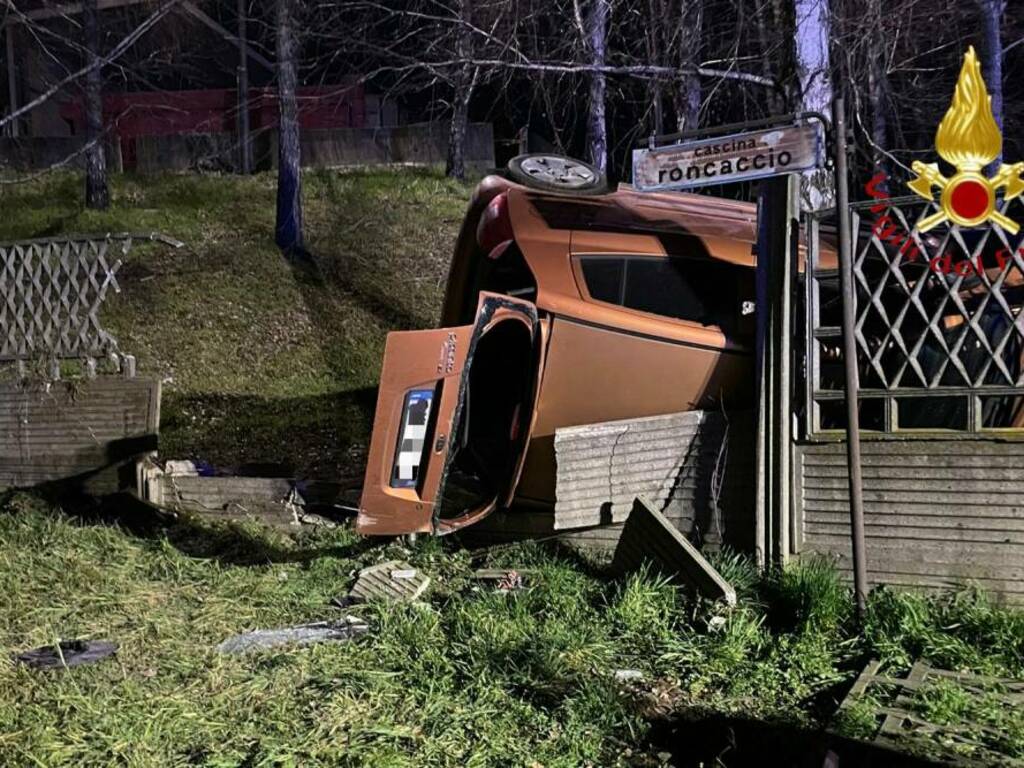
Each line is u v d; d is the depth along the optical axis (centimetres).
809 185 630
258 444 1005
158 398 740
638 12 1037
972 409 443
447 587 532
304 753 332
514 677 393
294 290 1445
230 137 2225
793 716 363
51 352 786
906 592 451
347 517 664
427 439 522
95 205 1773
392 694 385
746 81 791
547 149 1903
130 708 371
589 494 537
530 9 995
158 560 598
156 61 1953
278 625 487
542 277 561
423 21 1024
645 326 551
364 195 1883
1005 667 385
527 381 563
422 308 1397
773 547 488
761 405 493
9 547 621
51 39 1711
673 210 627
